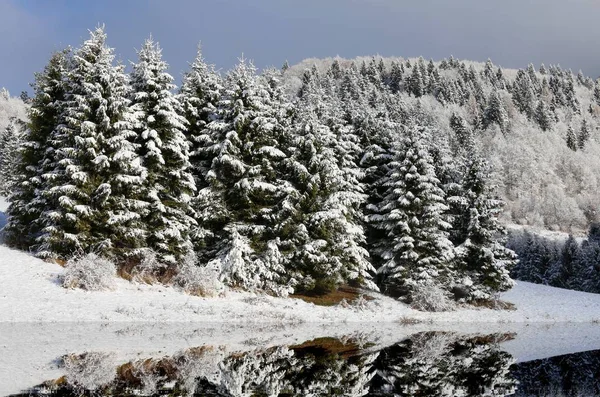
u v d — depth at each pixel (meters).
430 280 32.66
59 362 12.09
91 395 9.39
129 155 25.56
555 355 18.95
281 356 15.15
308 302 28.95
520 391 12.18
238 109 29.08
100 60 26.23
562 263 75.75
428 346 19.77
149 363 12.67
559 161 144.88
